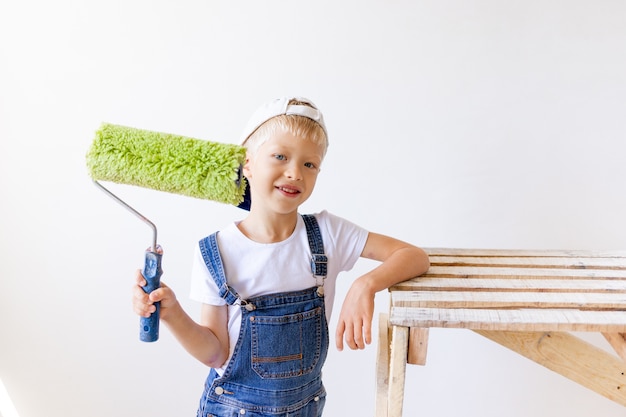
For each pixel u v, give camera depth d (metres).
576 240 1.29
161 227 1.38
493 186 1.29
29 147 1.37
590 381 0.97
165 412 1.49
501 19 1.23
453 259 1.05
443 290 0.88
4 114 1.36
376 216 1.33
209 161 0.80
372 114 1.29
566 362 0.97
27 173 1.38
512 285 0.89
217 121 1.32
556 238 1.30
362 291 0.90
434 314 0.79
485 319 0.77
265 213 0.99
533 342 0.97
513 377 1.40
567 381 1.38
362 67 1.27
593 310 0.81
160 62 1.31
